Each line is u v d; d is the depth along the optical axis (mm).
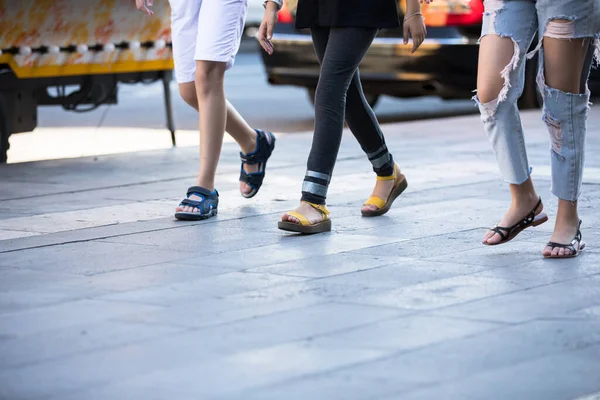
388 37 20219
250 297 7070
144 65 15641
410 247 8641
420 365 5648
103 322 6523
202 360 5758
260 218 10086
